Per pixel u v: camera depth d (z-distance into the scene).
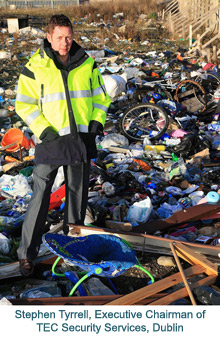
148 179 5.18
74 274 3.34
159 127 6.75
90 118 3.32
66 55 3.15
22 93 3.14
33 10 33.62
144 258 3.74
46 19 27.08
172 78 9.02
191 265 3.62
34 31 20.36
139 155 6.05
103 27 23.48
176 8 27.45
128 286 3.38
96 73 3.33
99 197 4.69
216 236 4.00
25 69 3.11
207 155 6.05
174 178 5.21
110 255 3.25
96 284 3.32
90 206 4.32
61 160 3.19
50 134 3.12
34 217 3.30
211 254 3.57
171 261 3.60
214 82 9.45
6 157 5.98
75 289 3.12
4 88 10.87
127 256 3.17
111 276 3.07
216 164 5.78
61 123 3.16
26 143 6.46
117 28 22.73
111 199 4.68
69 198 3.53
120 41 19.95
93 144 3.37
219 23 18.09
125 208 4.39
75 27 24.09
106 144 6.50
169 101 7.43
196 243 3.59
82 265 2.98
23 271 3.33
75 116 3.18
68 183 3.48
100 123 3.33
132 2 33.31
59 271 3.54
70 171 3.42
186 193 4.91
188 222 4.23
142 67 13.36
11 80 11.96
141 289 3.06
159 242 3.72
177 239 3.91
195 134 6.37
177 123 7.07
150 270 3.56
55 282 3.34
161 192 4.86
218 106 7.91
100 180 4.96
